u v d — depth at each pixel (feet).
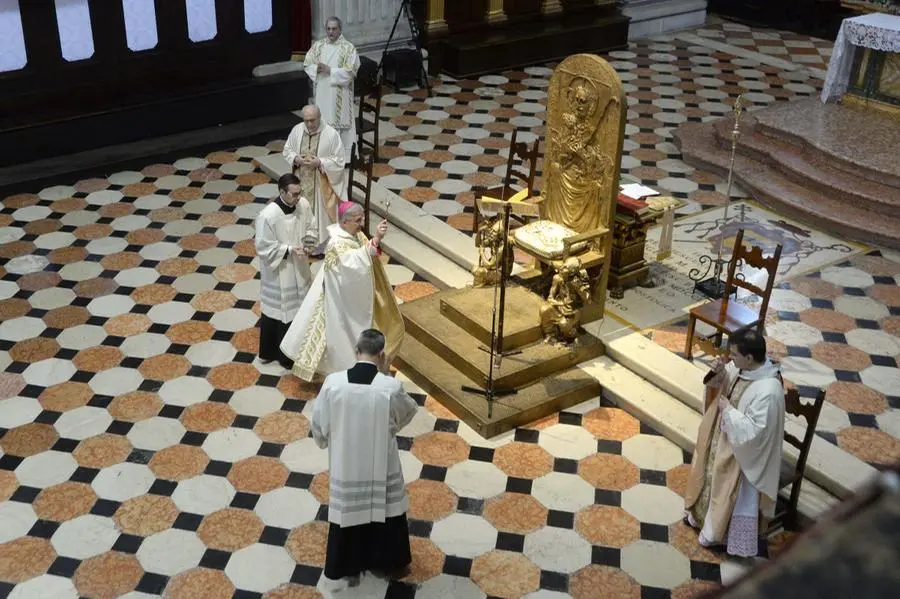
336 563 16.98
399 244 29.53
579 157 23.48
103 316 25.91
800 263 28.40
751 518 17.70
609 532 18.95
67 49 35.42
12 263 28.40
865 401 22.22
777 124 34.63
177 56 38.04
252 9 39.19
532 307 24.38
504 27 46.14
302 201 23.12
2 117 34.81
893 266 28.37
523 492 19.98
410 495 19.81
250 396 22.84
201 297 26.96
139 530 18.72
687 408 22.04
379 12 42.78
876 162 31.50
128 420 21.85
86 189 33.14
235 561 18.03
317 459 20.84
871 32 34.71
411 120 39.04
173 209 32.04
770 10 53.42
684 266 27.91
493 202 20.70
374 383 15.83
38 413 21.99
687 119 39.81
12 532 18.57
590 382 22.85
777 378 16.90
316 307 22.06
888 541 1.88
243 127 38.73
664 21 51.57
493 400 22.11
